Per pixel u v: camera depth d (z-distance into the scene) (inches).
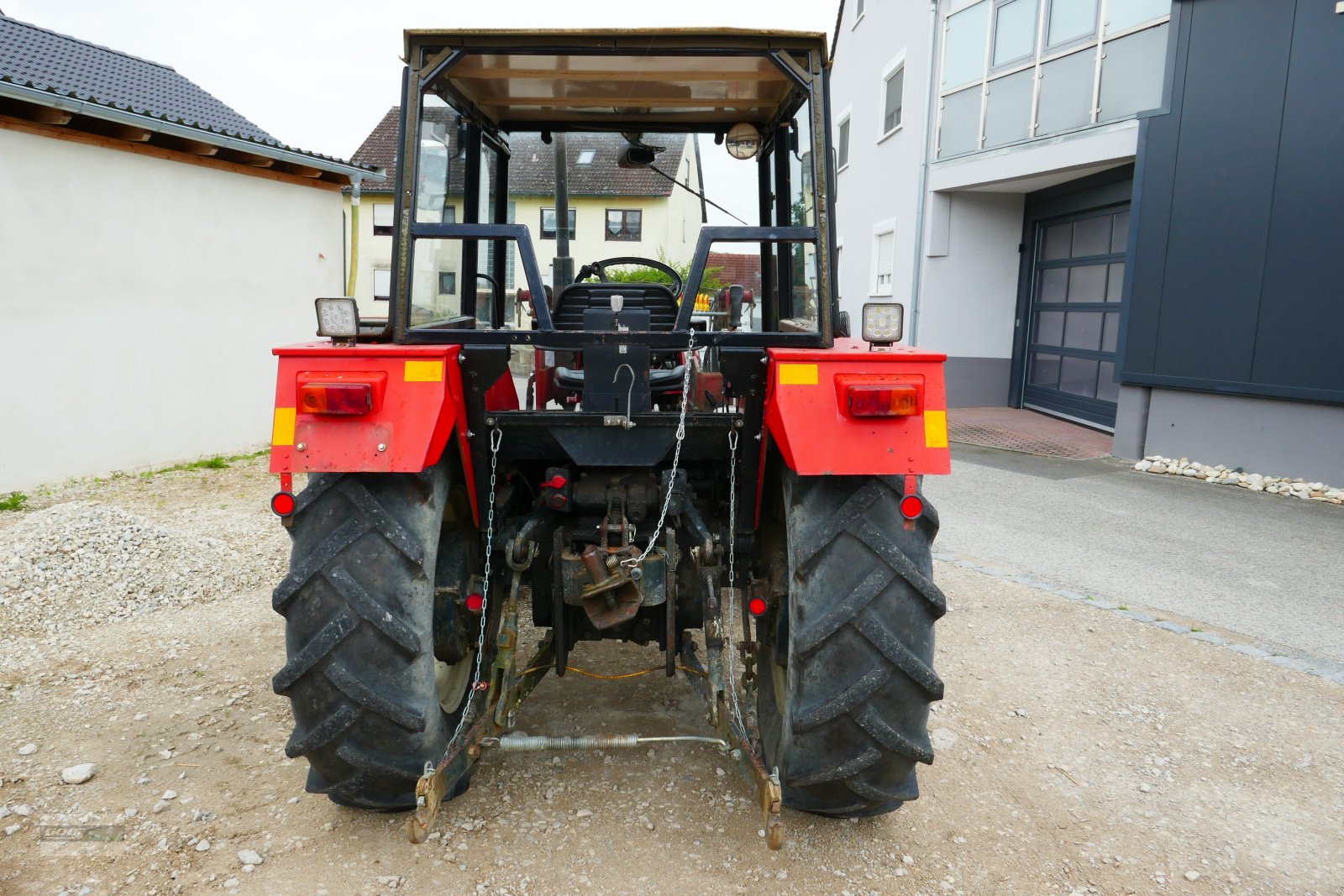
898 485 87.4
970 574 200.8
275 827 97.4
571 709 129.2
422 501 85.6
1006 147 416.5
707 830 98.9
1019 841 98.9
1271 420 306.0
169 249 313.0
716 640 102.2
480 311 134.4
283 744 116.2
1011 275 485.1
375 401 80.5
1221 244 315.0
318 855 92.6
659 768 112.1
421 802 80.6
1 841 93.1
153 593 171.0
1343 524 253.3
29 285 267.4
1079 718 130.2
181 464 321.1
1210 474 316.8
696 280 97.3
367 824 98.3
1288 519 258.5
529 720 125.2
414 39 94.9
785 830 99.3
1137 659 152.6
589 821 99.9
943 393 84.8
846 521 85.0
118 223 293.9
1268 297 301.9
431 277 104.0
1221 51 310.7
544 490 107.3
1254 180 303.9
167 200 311.6
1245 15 303.0
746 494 102.7
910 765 87.5
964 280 479.2
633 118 131.5
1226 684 142.8
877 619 83.4
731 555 106.4
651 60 101.8
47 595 163.0
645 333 94.8
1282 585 197.3
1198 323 324.2
